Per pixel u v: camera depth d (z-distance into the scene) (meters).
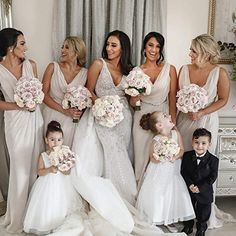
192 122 2.93
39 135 2.83
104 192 2.68
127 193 2.90
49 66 2.93
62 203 2.64
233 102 3.54
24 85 2.60
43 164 2.69
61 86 2.91
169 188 2.74
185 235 2.58
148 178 2.79
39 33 3.19
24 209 2.76
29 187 2.85
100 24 3.13
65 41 2.93
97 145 2.92
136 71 2.77
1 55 2.77
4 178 3.19
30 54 3.21
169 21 3.35
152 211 2.70
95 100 2.83
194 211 2.79
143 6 3.17
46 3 3.16
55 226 2.59
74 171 2.71
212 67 2.89
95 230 2.56
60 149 2.65
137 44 3.21
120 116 2.78
